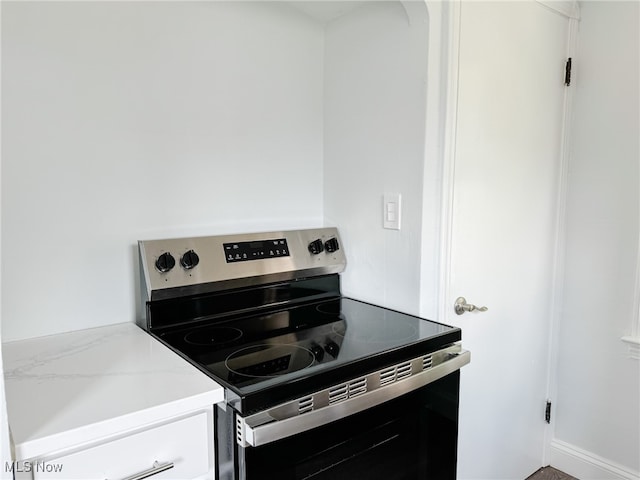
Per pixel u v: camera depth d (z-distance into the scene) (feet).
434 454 4.27
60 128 4.06
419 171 4.73
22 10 3.80
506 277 5.71
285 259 5.20
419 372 3.94
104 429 2.60
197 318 4.60
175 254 4.48
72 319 4.25
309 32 5.66
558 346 6.70
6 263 3.88
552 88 5.97
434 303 4.92
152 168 4.61
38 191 3.99
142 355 3.65
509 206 5.60
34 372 3.29
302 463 3.24
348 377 3.48
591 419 6.41
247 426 2.89
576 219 6.37
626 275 5.93
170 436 2.93
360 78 5.32
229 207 5.20
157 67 4.56
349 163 5.57
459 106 4.79
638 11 5.63
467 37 4.77
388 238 5.14
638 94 5.67
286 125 5.58
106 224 4.37
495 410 5.87
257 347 3.88
